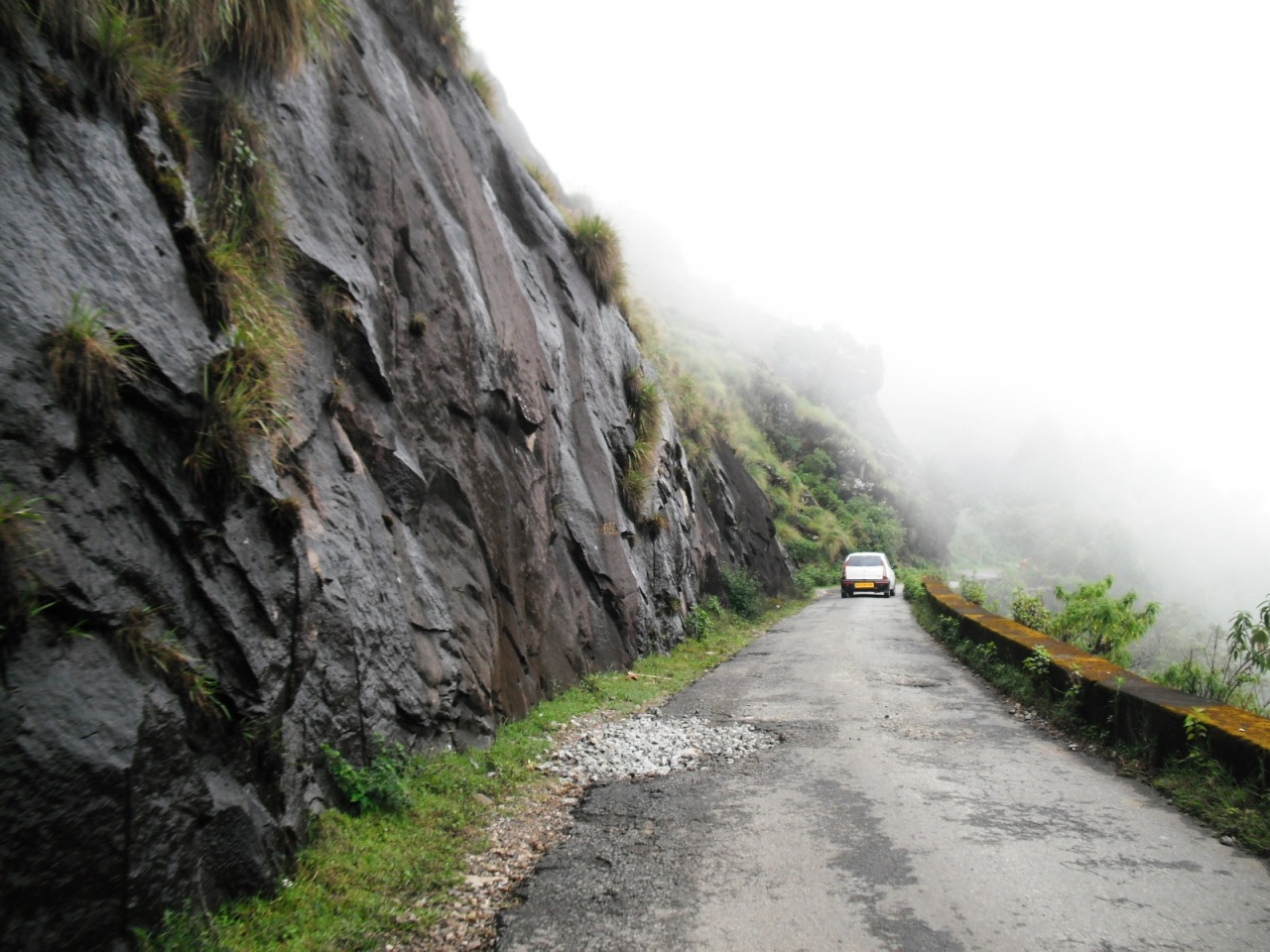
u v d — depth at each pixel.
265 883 3.77
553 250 13.94
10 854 2.67
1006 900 3.86
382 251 7.71
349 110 8.07
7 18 3.77
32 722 2.86
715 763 6.73
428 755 5.95
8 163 3.59
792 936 3.58
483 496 8.47
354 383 6.71
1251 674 7.16
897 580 36.50
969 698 9.23
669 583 15.46
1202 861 4.32
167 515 3.79
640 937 3.66
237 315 4.76
